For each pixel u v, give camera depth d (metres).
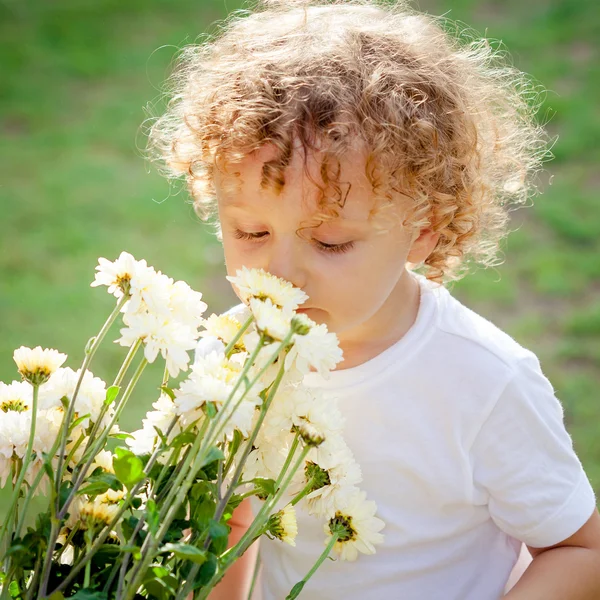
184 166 1.66
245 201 1.33
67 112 5.80
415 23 1.67
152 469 1.15
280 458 1.19
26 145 5.41
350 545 1.26
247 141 1.32
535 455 1.46
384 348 1.51
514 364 1.48
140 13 7.18
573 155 4.98
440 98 1.53
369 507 1.25
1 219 4.59
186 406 1.06
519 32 6.43
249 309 1.26
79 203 4.76
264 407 1.10
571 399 3.27
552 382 3.37
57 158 5.26
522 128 1.93
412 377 1.49
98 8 7.23
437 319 1.51
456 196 1.57
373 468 1.52
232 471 1.34
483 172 1.70
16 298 3.96
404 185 1.39
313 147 1.31
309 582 1.58
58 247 4.38
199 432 1.07
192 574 1.06
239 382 1.03
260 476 1.19
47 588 1.12
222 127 1.37
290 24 1.60
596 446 3.02
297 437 1.15
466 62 1.72
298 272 1.33
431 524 1.53
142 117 5.71
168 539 1.10
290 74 1.40
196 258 4.26
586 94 5.57
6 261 4.25
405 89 1.46
